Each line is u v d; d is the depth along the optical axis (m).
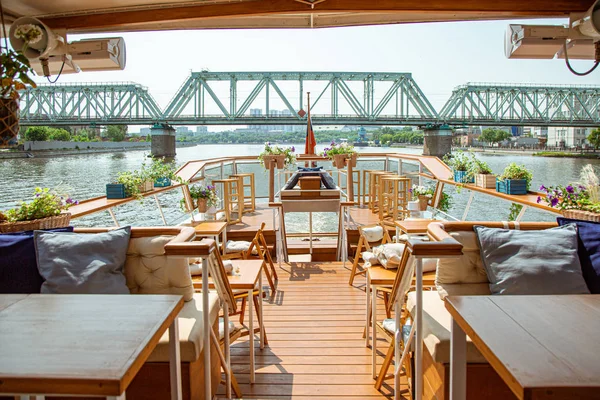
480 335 1.15
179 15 3.17
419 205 4.60
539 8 3.18
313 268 4.81
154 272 2.18
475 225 2.25
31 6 3.04
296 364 2.60
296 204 5.11
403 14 3.66
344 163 7.41
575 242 2.12
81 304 1.40
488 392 1.76
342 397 2.23
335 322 3.26
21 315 1.30
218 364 2.25
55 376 0.94
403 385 2.33
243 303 3.08
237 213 6.58
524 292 1.98
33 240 2.15
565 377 0.93
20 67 1.94
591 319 1.26
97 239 2.16
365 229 4.17
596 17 2.96
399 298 1.98
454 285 2.13
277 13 3.16
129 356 1.03
